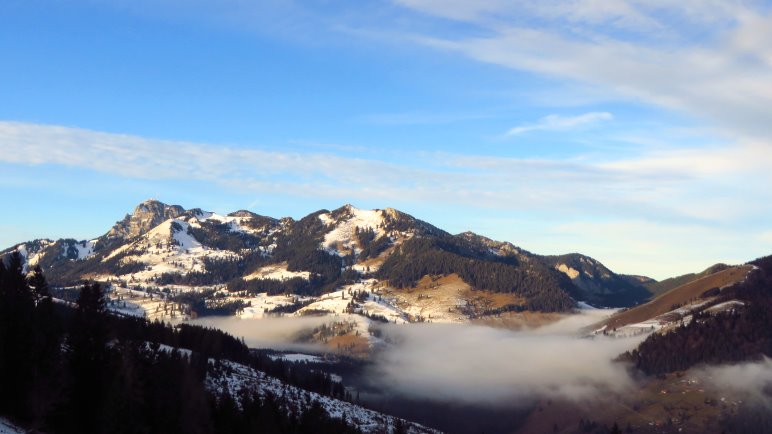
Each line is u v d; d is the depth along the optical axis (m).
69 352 121.88
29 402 105.88
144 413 120.38
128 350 121.25
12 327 109.50
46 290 142.38
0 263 133.38
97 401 116.81
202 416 135.62
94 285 130.25
